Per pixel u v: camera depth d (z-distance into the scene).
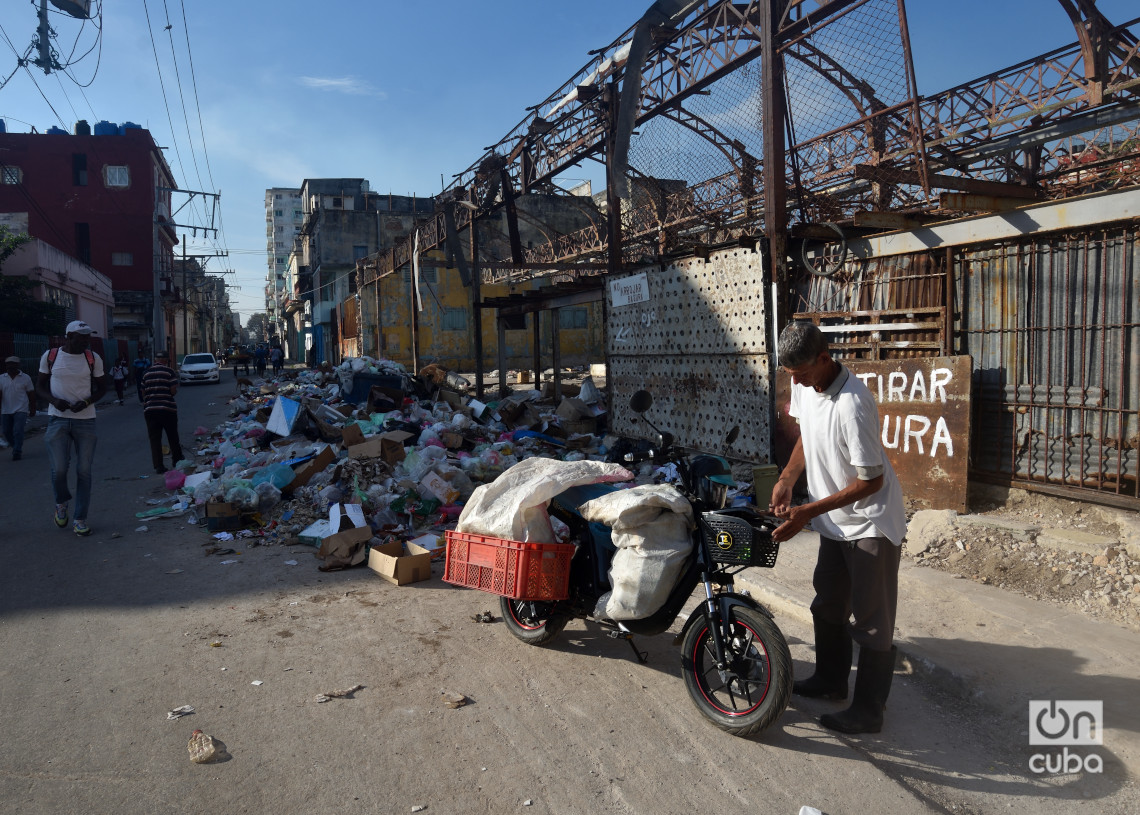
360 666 3.83
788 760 2.97
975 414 6.11
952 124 9.56
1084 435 5.40
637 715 3.34
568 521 3.96
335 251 48.59
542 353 32.88
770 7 7.42
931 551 5.32
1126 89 7.50
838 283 7.20
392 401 13.71
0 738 3.08
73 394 6.44
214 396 23.34
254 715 3.30
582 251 19.69
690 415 9.03
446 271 31.17
